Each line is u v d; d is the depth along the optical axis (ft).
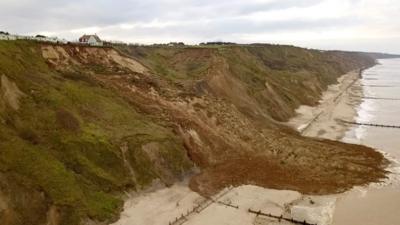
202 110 165.78
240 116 185.88
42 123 110.11
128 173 113.09
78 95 129.90
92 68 169.58
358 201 117.39
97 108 131.03
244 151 150.92
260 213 106.01
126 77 168.86
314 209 109.09
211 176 127.75
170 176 121.29
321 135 199.21
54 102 117.70
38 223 84.79
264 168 138.72
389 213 109.50
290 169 140.36
